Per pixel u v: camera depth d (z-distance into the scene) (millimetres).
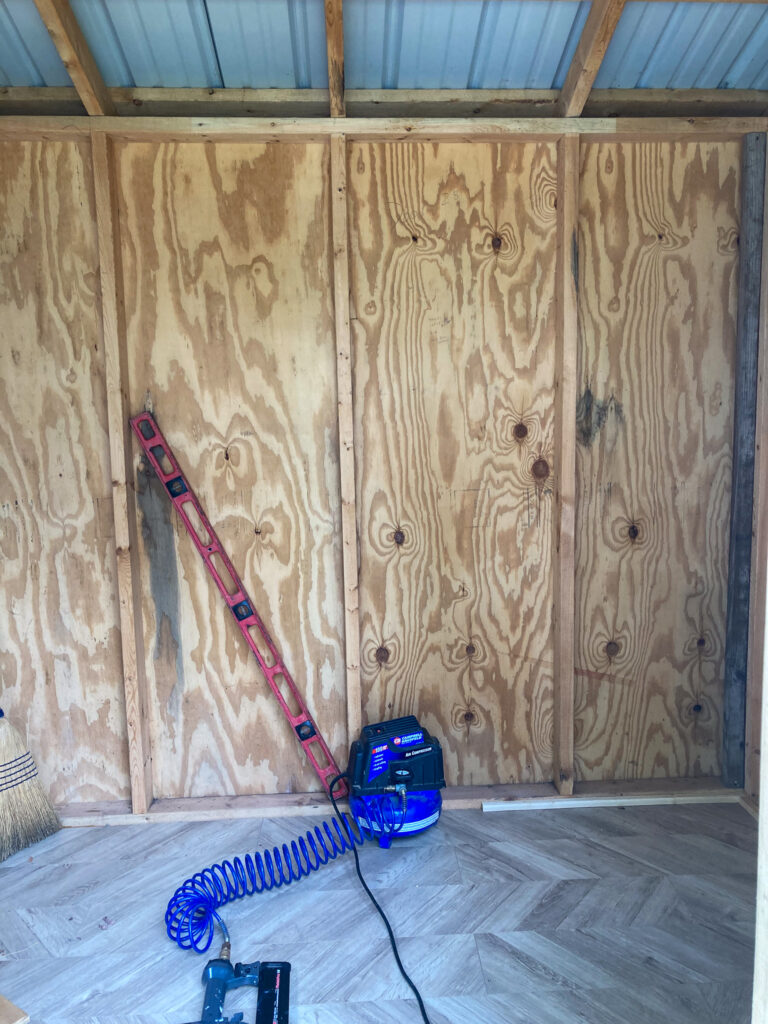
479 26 2137
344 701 2525
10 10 2029
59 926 1959
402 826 2270
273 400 2395
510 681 2549
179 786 2537
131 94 2281
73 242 2305
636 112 2406
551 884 2090
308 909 2004
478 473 2459
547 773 2590
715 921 1936
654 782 2592
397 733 2307
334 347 2381
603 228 2389
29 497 2395
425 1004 1678
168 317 2344
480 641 2527
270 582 2467
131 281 2324
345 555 2398
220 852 2268
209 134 2219
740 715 2539
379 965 1798
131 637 2365
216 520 2430
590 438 2469
